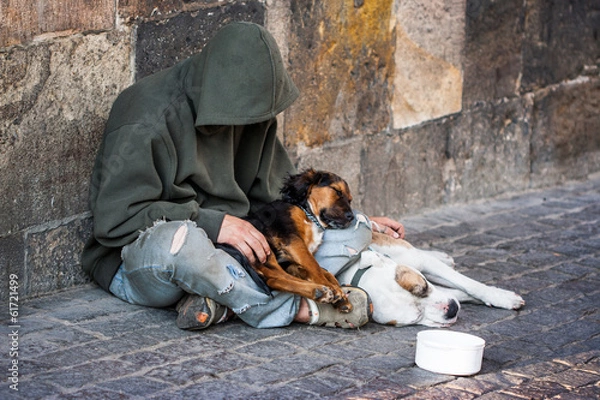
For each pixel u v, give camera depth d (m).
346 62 7.14
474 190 8.59
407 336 4.99
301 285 4.75
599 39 9.70
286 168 5.89
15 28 4.94
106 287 5.40
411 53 7.66
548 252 6.93
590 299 5.85
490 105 8.56
